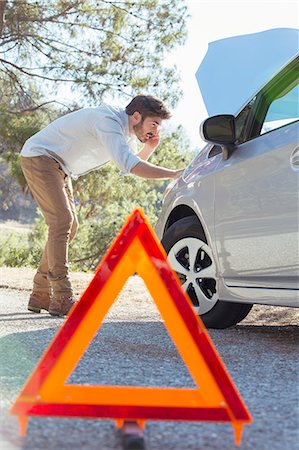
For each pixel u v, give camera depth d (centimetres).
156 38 1631
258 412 269
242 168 435
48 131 538
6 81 1622
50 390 225
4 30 1609
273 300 412
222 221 452
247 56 1030
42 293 570
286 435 240
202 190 475
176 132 1714
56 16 1612
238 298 445
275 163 406
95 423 247
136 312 606
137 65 1633
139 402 226
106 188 1639
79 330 226
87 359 361
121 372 334
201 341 223
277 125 423
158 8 1630
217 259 461
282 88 434
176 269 505
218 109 1023
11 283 845
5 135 1500
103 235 1852
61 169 539
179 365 355
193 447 225
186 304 225
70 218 540
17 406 221
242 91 1012
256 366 361
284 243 396
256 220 419
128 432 221
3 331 455
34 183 537
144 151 529
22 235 1848
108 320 537
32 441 227
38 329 466
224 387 221
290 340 450
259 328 505
